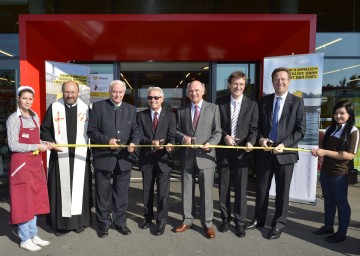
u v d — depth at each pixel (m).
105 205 3.33
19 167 2.93
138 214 4.04
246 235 3.39
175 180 5.85
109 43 4.81
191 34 4.43
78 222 3.40
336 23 5.94
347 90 6.05
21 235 3.04
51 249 3.07
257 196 3.51
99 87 6.11
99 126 3.24
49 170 3.37
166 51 5.30
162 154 3.35
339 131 3.14
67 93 3.25
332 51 6.00
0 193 5.02
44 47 4.56
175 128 3.37
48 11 5.67
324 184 3.33
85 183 3.43
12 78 5.93
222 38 4.62
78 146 3.22
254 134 3.27
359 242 3.24
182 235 3.38
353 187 5.38
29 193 2.97
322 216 3.99
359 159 5.60
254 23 4.02
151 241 3.24
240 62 6.06
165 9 5.73
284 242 3.23
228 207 3.48
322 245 3.17
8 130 2.90
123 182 3.34
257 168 3.46
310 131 4.12
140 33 4.39
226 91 6.13
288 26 4.14
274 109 3.34
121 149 3.25
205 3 5.70
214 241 3.24
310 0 5.89
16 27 5.86
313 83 4.05
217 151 3.42
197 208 4.27
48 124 3.30
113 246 3.13
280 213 3.34
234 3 5.70
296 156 3.27
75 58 5.75
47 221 3.45
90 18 3.93
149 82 7.19
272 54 5.36
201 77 7.12
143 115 3.41
